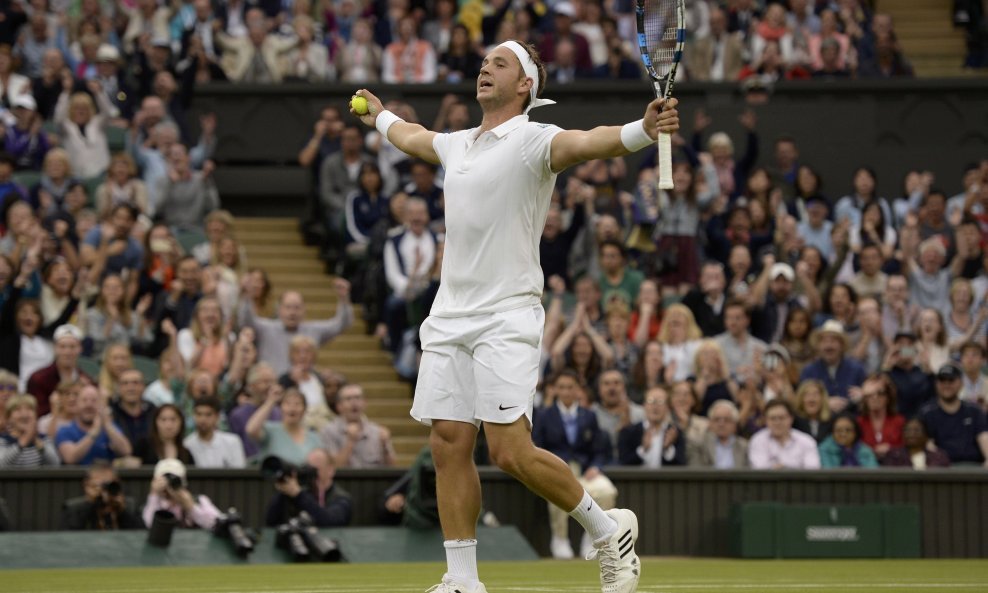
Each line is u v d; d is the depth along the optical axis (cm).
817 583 1250
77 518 1580
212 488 1670
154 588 1188
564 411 1800
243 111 2836
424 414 839
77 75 2684
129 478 1647
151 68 2655
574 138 809
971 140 2903
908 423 1875
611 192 2520
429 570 1443
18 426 1675
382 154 2569
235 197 2834
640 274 2214
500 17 2956
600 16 2978
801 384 1927
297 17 2922
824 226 2505
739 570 1485
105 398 1748
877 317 2144
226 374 1952
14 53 2666
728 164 2583
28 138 2408
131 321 2039
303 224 2641
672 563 1638
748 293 2189
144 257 2117
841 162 2877
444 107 2595
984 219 2539
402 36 2903
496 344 819
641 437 1822
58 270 2012
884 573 1427
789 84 2869
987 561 1703
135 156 2475
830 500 1778
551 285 2086
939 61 3434
